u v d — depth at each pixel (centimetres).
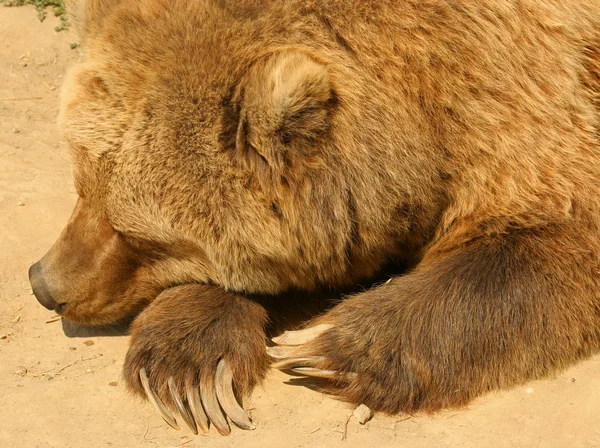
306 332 959
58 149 1522
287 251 962
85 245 999
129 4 957
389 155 927
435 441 853
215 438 882
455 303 930
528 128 952
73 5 1053
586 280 946
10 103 1652
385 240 987
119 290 1024
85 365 1007
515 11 959
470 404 919
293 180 914
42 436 873
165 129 916
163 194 933
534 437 850
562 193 955
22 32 1814
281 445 856
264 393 953
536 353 931
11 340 1052
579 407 886
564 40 980
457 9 939
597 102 1020
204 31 918
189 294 1018
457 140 951
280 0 923
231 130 910
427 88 934
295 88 848
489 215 973
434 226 1013
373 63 923
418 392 916
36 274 1023
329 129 909
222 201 925
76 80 966
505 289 932
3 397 932
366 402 917
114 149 931
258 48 909
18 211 1298
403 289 961
